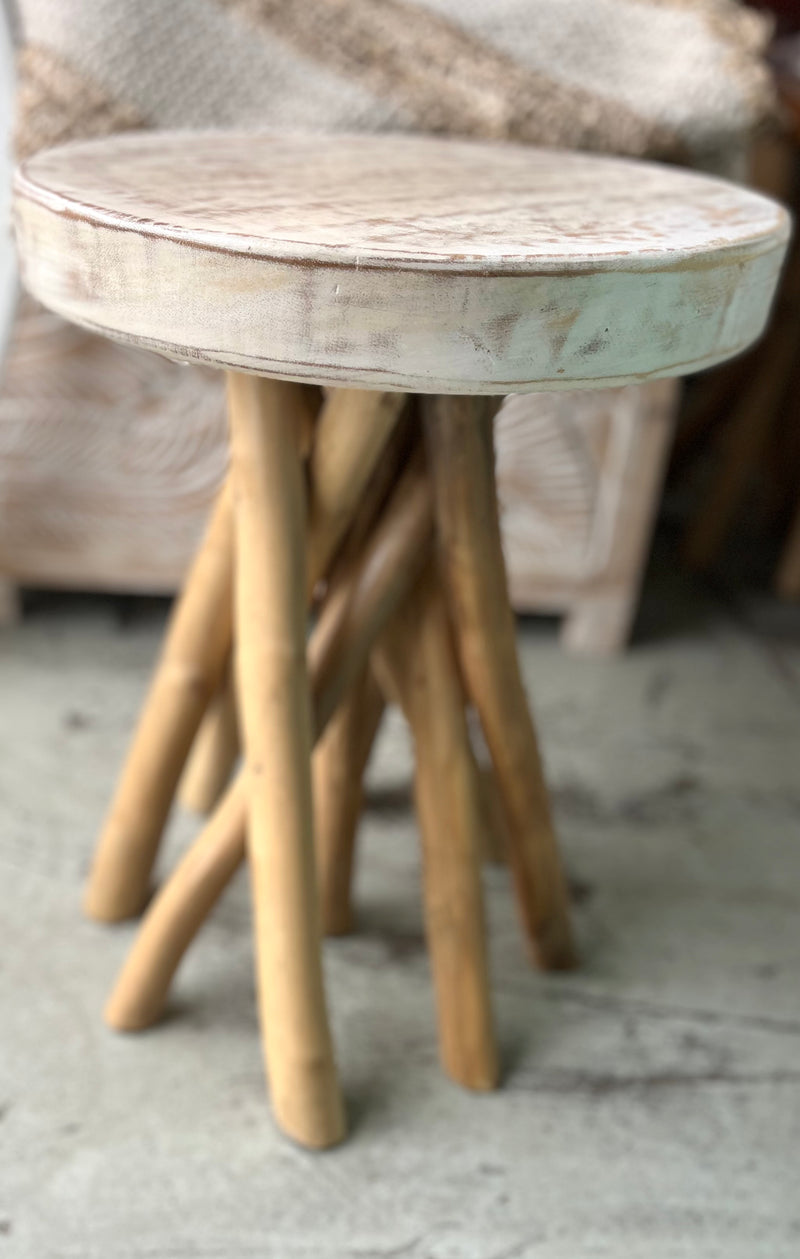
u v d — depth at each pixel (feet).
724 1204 2.02
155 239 1.46
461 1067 2.22
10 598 3.90
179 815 3.04
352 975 2.51
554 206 1.78
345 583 2.11
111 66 2.88
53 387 3.45
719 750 3.56
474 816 2.16
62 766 3.18
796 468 5.00
